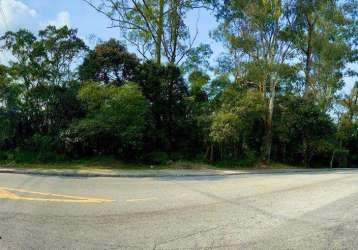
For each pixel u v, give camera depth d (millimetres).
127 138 24859
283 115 36219
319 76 41625
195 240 6824
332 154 40688
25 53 26688
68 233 7207
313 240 6832
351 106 47594
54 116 27109
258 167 30719
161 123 28953
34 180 15766
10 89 25375
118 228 7602
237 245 6543
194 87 32125
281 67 34312
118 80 28500
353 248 6410
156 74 29000
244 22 34250
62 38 27078
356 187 13688
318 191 12602
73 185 14383
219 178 18766
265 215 8773
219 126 27516
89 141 25844
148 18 32500
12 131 25594
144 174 20469
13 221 8008
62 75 27594
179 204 10180
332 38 39156
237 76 37031
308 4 33969
